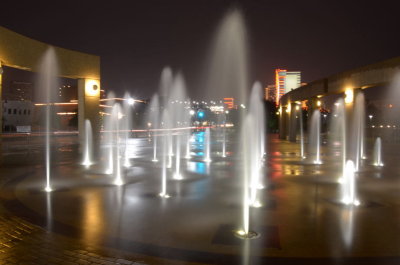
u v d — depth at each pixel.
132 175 9.47
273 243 4.20
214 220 5.12
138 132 45.81
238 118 69.62
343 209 5.82
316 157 14.95
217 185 8.00
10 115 52.03
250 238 4.36
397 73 12.73
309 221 5.11
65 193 6.98
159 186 7.82
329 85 18.34
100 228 4.73
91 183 8.16
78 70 19.78
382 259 3.73
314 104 21.31
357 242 4.24
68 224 4.90
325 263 3.63
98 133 20.95
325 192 7.23
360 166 11.73
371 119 53.47
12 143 21.42
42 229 4.67
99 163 12.16
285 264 3.61
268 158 14.51
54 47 18.11
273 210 5.73
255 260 3.70
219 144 23.88
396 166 11.74
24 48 15.73
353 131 15.76
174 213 5.50
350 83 15.92
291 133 26.69
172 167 11.30
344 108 16.55
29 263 3.61
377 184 8.20
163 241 4.24
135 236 4.41
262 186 7.92
